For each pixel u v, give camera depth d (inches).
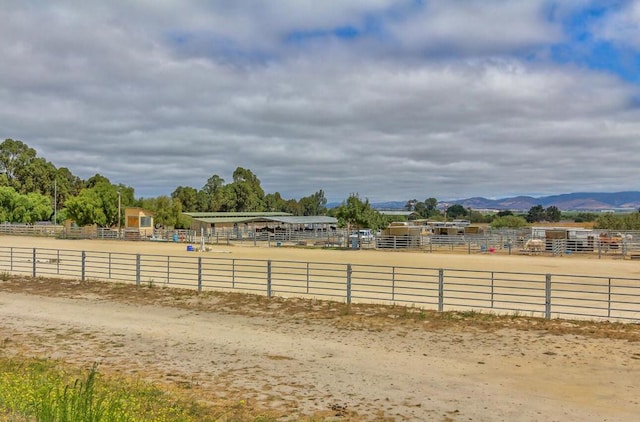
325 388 401.1
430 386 406.0
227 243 2500.0
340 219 2522.1
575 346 518.6
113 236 2642.7
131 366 460.8
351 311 695.1
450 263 1547.7
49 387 328.2
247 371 446.9
